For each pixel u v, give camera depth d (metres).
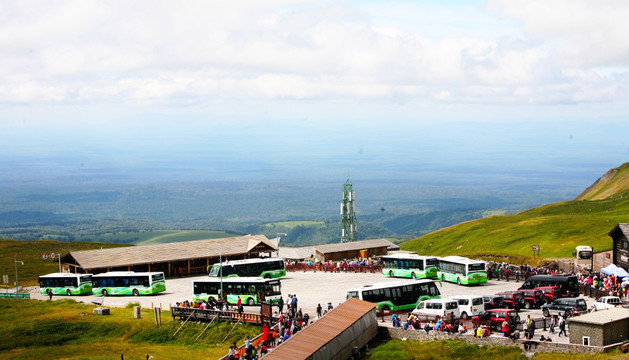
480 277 86.38
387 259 100.31
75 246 173.12
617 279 80.31
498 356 50.19
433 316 62.03
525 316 63.62
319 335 51.00
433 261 94.44
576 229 134.62
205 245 115.06
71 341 70.94
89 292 96.31
